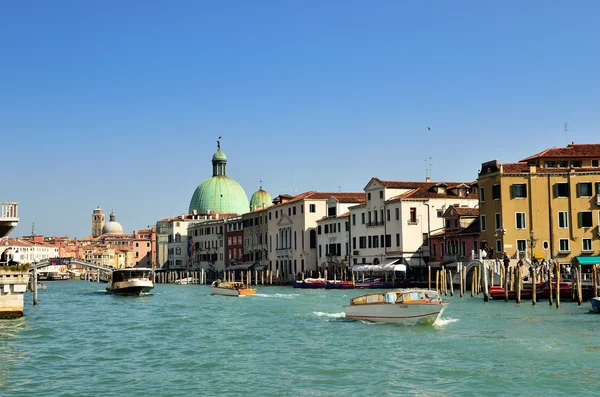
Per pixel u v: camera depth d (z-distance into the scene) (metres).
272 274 115.50
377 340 34.59
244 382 25.23
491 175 68.12
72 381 25.59
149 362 29.55
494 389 23.81
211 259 142.12
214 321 45.78
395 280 81.69
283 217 111.56
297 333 38.16
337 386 24.44
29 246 187.12
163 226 173.38
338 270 95.56
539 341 33.25
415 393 23.38
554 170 66.75
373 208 88.06
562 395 23.00
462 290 59.69
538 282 57.47
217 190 165.00
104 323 45.59
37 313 55.00
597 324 39.31
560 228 65.94
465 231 74.00
